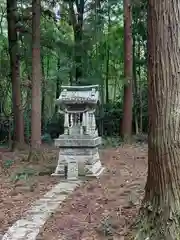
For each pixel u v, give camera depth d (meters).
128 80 14.68
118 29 17.86
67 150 8.45
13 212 5.86
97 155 9.02
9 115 16.47
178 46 4.04
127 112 14.80
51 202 6.32
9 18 13.34
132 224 4.63
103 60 18.16
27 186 7.61
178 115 4.04
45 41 14.77
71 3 16.20
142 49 17.62
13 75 13.77
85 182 7.85
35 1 10.60
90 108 8.60
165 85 4.05
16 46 13.48
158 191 4.18
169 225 4.03
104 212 5.51
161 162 4.12
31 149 10.60
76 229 4.96
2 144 15.91
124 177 8.09
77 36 16.72
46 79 17.72
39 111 10.73
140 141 14.73
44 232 4.93
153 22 4.10
